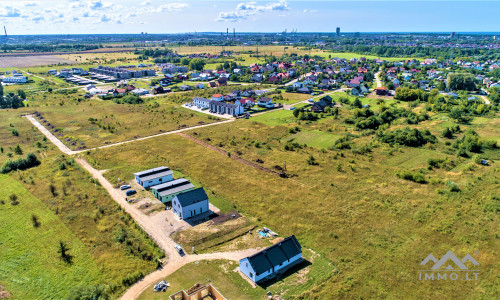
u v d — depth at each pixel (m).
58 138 108.12
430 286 43.50
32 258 49.78
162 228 57.88
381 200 66.69
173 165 86.06
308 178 77.88
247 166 85.62
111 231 56.84
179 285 44.25
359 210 63.03
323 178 77.69
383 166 84.50
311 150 97.50
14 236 55.25
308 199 67.69
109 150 96.44
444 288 43.16
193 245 53.12
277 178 78.12
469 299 41.22
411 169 82.44
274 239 54.44
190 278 45.66
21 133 112.81
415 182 75.00
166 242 53.84
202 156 92.56
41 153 94.56
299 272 46.72
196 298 41.03
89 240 54.06
